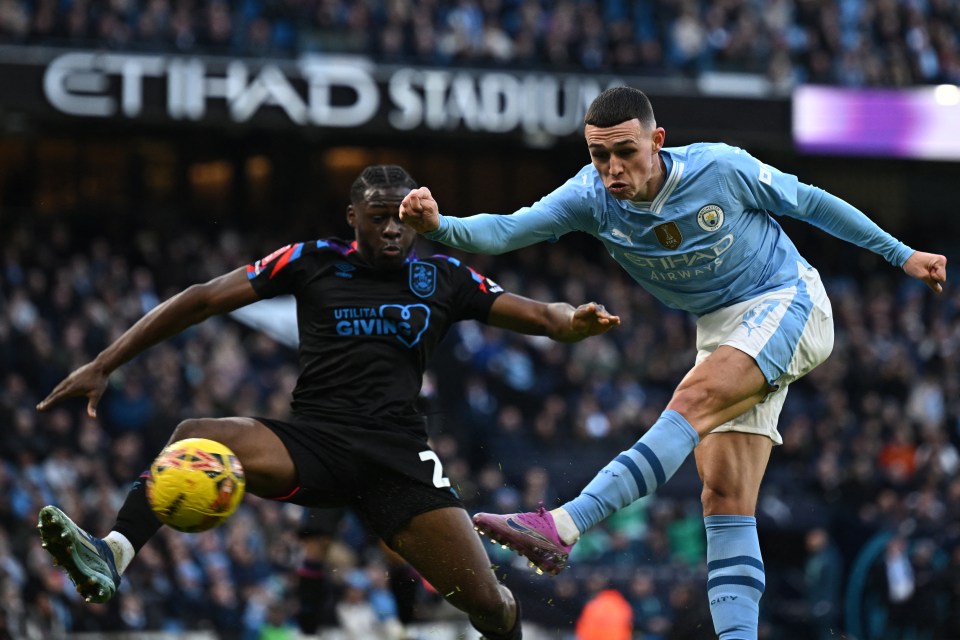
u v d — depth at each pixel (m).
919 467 53.88
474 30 63.81
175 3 60.50
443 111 62.38
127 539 17.12
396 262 18.25
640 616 42.12
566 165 77.06
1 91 57.75
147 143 70.38
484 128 62.78
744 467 18.03
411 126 62.16
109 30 59.00
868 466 53.62
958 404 60.62
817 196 17.70
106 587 16.47
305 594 27.16
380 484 17.92
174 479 16.06
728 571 17.83
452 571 17.83
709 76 65.31
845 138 66.88
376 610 40.28
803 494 53.59
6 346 49.31
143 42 59.38
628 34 64.38
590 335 17.67
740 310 17.62
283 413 48.78
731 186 17.02
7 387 46.38
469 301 18.75
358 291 18.27
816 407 57.91
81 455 45.25
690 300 17.84
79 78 58.59
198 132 70.25
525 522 15.72
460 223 16.33
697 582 43.19
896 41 69.12
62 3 58.84
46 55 58.28
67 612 39.66
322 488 17.80
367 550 41.09
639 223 17.14
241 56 60.53
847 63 67.50
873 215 78.38
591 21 64.44
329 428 17.77
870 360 60.97
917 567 48.44
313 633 27.33
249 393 49.59
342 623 39.50
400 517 17.83
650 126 16.36
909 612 47.94
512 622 18.50
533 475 47.53
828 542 50.91
